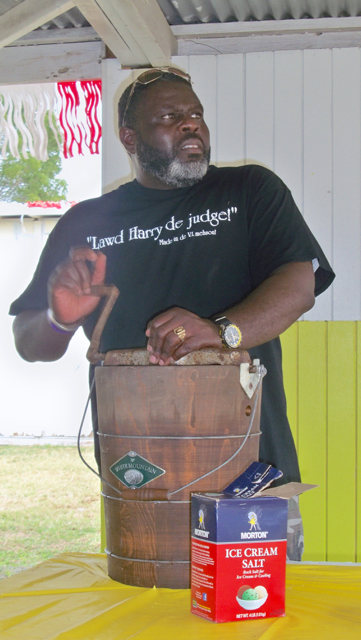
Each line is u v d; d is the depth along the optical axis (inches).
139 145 52.9
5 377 263.0
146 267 51.7
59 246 56.8
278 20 108.7
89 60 117.6
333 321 103.1
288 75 109.0
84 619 28.9
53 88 144.3
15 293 255.4
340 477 101.8
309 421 102.7
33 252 253.1
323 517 102.0
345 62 107.8
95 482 225.6
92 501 206.5
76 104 144.2
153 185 54.4
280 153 109.1
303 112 108.7
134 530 33.3
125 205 54.9
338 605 30.9
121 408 33.1
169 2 106.1
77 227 56.3
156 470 32.6
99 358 37.0
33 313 50.7
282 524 29.2
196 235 50.6
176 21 112.1
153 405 32.4
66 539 169.0
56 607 30.9
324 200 108.0
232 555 28.4
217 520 28.2
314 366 103.0
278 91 109.2
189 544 32.7
